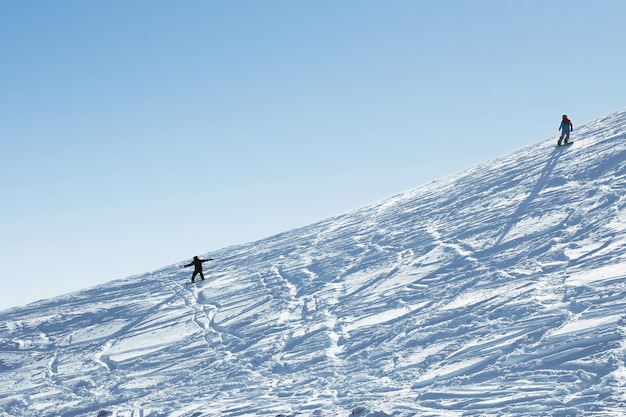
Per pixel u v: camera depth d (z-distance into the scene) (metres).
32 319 32.44
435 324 16.59
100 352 24.41
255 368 18.09
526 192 26.12
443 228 26.28
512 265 19.02
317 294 23.86
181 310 27.53
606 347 11.74
